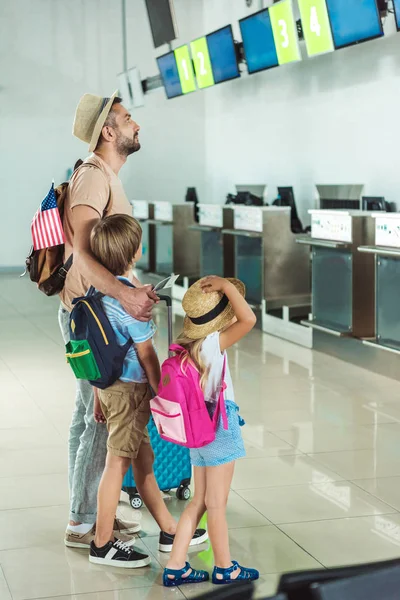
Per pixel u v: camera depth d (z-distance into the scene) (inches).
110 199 131.2
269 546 133.0
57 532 140.3
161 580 121.5
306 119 418.0
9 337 341.7
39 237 126.3
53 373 271.4
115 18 584.7
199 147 599.2
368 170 364.5
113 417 122.6
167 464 153.9
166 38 466.6
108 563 126.6
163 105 592.1
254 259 353.7
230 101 526.3
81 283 130.0
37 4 570.3
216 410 114.4
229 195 467.8
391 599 45.1
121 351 118.0
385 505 151.5
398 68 337.4
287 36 349.1
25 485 164.1
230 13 523.5
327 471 171.2
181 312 406.9
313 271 301.6
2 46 568.1
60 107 583.2
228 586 45.2
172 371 113.3
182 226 451.8
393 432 199.3
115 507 126.0
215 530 117.3
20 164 581.3
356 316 279.3
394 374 256.8
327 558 128.0
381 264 258.4
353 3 294.2
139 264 505.4
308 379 258.5
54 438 197.3
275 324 338.3
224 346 115.0
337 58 384.2
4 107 573.9
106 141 132.7
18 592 117.9
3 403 232.4
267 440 193.6
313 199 415.2
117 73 589.6
